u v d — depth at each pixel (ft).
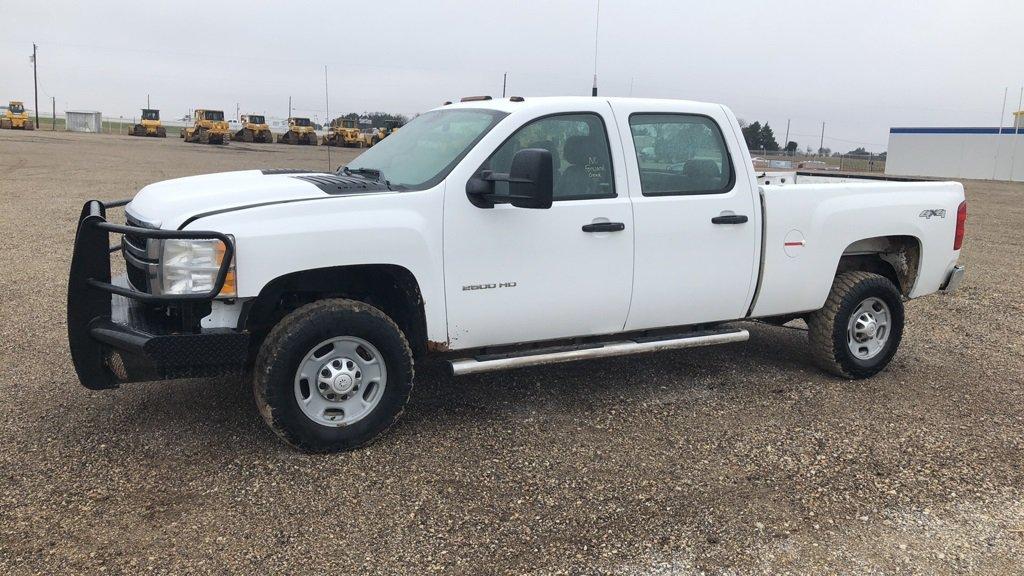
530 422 16.05
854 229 18.89
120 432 14.84
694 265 16.94
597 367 19.97
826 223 18.45
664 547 11.41
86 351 13.55
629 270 16.21
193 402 16.46
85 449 14.07
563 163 15.62
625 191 16.10
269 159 108.06
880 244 20.02
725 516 12.37
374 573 10.57
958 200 20.75
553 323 15.75
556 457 14.37
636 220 16.12
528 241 15.10
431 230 14.26
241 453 14.07
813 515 12.50
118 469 13.33
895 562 11.24
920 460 14.71
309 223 13.33
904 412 17.28
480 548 11.25
